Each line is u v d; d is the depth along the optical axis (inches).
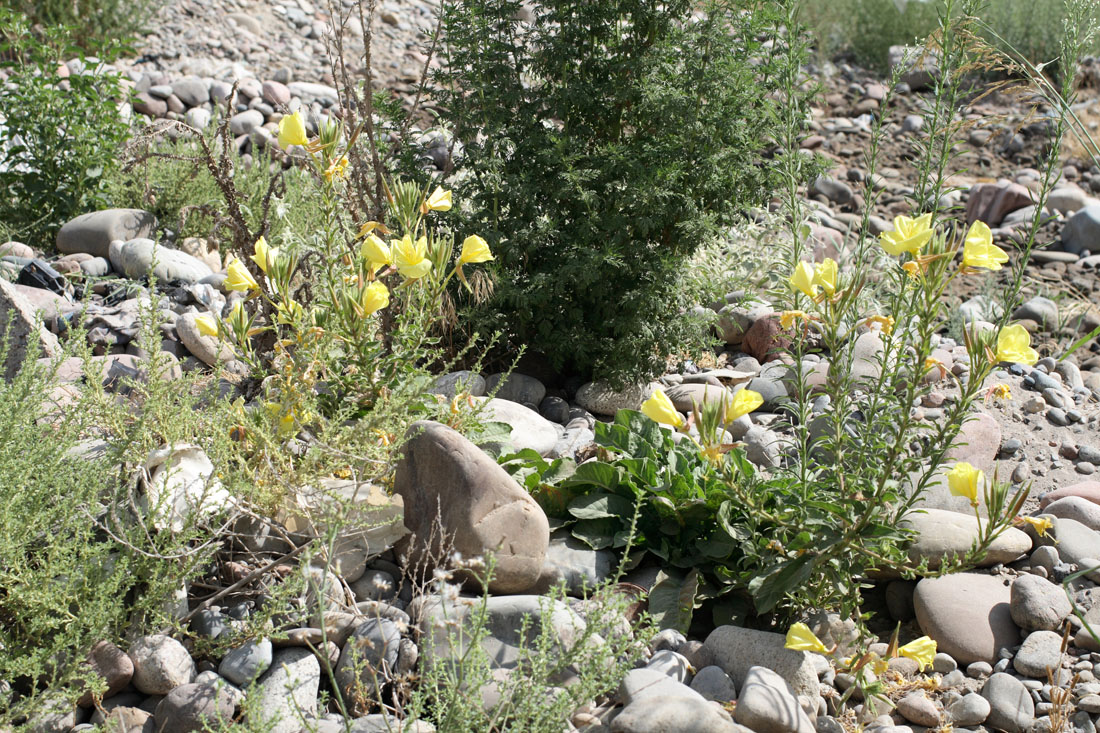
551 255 163.5
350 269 126.2
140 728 88.9
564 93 161.6
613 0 161.5
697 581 114.4
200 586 105.1
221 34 335.0
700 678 100.9
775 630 113.5
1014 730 100.7
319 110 300.0
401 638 99.1
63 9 308.8
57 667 87.7
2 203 206.4
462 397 127.0
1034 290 240.4
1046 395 168.4
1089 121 310.0
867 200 135.6
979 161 314.3
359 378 121.7
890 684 105.0
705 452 92.8
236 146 247.3
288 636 97.8
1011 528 127.3
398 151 171.2
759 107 165.3
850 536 99.5
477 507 109.1
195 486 106.5
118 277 185.0
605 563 117.9
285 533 104.7
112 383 142.6
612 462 128.9
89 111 220.8
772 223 221.0
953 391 166.1
